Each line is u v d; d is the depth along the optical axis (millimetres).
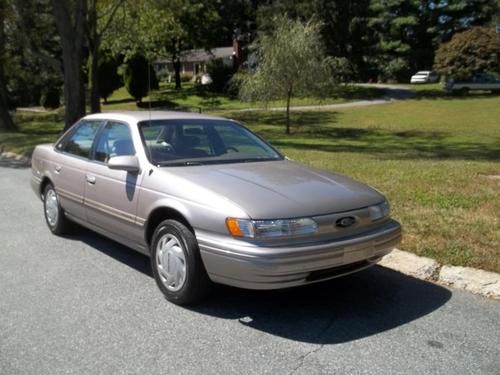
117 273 5027
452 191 7766
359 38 43781
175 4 22938
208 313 4129
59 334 3758
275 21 26766
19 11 20781
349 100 40938
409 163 11375
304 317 4070
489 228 5820
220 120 5688
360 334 3785
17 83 43250
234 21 53094
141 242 4691
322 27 40312
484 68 41781
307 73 24156
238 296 4461
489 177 9055
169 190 4320
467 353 3502
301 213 3840
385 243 4242
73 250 5750
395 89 47156
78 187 5586
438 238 5562
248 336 3748
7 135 18859
